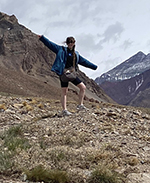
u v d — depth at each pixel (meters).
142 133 5.16
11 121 5.75
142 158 3.63
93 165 3.19
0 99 8.33
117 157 3.54
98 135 4.56
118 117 6.20
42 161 3.12
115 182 2.83
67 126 5.01
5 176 2.73
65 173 2.83
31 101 8.93
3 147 3.50
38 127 4.85
